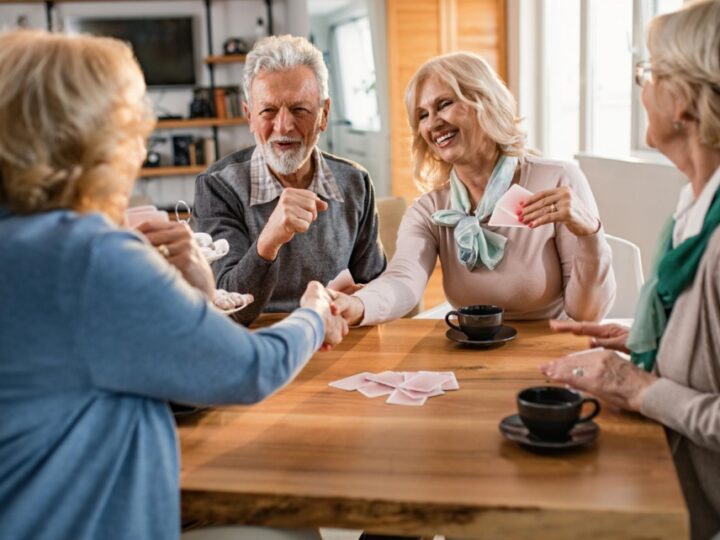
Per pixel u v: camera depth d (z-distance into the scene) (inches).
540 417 51.1
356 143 282.8
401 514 46.7
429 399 61.8
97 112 44.3
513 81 252.7
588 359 57.3
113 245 43.1
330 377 67.9
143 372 43.9
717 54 50.8
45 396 43.9
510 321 83.8
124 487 45.4
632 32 175.0
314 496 47.6
